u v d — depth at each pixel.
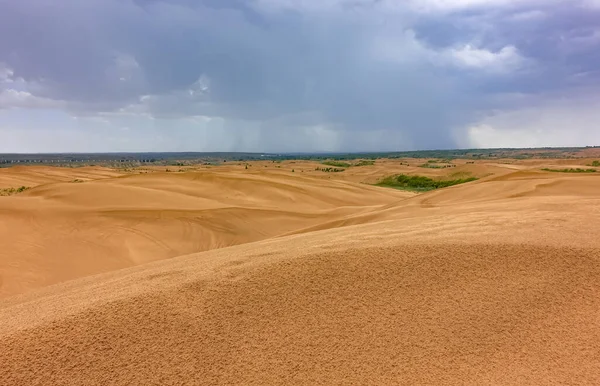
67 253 16.67
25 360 4.06
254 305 4.99
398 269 5.68
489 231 7.55
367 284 5.37
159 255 17.55
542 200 13.70
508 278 5.43
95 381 3.90
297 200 34.56
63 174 59.50
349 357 4.22
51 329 4.48
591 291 5.10
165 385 3.88
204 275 5.83
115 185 29.81
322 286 5.34
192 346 4.34
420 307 4.93
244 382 3.93
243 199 33.34
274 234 21.75
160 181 37.34
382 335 4.51
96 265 15.98
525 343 4.36
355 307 4.95
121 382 3.89
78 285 8.12
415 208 17.94
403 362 4.14
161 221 21.38
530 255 5.92
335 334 4.54
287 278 5.52
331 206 34.59
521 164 89.69
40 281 14.18
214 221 22.28
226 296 5.15
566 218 8.68
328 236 9.14
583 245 6.17
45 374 3.94
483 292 5.17
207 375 4.00
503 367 4.05
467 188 23.34
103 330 4.48
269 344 4.40
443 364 4.11
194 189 34.97
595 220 8.32
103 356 4.16
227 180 38.31
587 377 3.87
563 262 5.71
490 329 4.57
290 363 4.15
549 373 3.95
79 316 4.73
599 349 4.21
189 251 18.36
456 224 8.91
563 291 5.13
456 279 5.44
